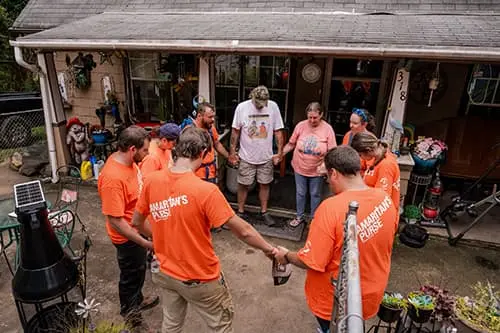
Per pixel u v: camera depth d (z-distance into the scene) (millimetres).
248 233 1918
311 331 2793
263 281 3396
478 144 5066
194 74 5984
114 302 3037
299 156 3979
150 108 6730
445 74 5465
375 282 1771
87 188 5406
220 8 5758
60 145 5504
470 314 2131
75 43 4406
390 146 4160
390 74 4465
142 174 2617
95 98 6742
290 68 5953
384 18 4895
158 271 2004
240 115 4039
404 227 4230
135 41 4242
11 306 2971
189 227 1817
